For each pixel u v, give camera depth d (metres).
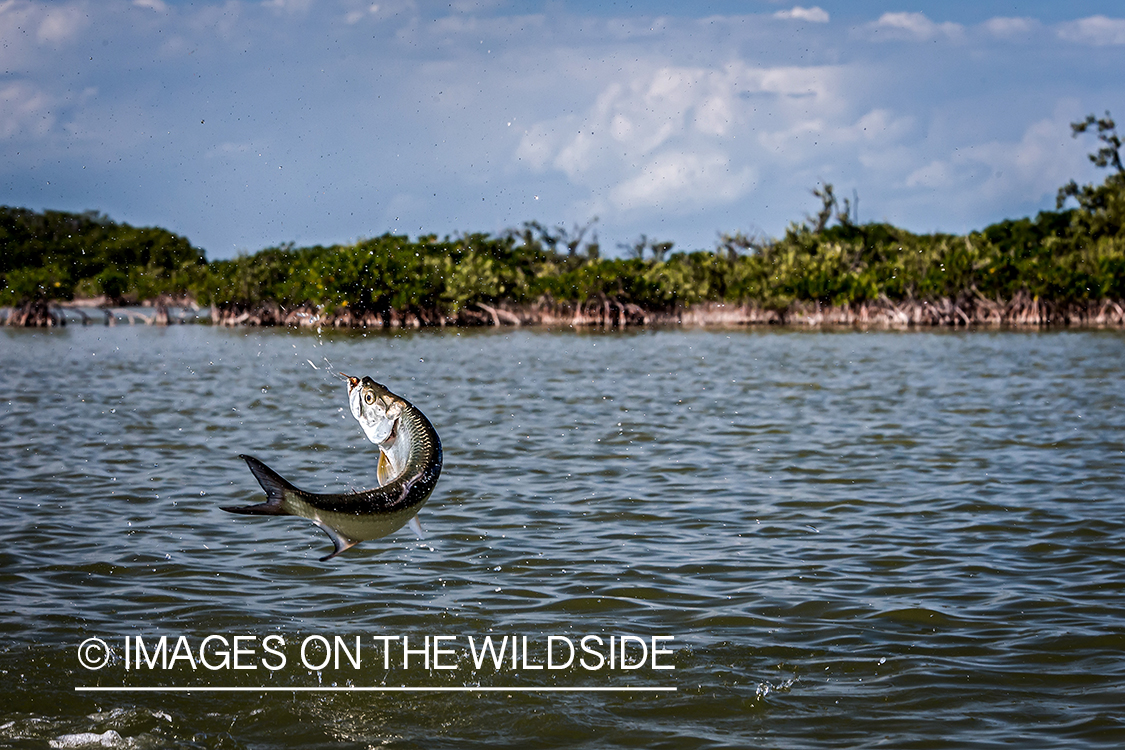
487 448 19.56
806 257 79.94
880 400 27.73
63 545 12.23
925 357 44.56
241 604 10.17
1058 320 76.06
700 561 11.64
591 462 17.98
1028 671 8.48
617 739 7.41
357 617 9.81
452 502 14.67
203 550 12.07
